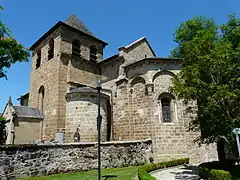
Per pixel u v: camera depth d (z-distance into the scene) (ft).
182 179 42.75
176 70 72.69
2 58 48.93
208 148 68.13
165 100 71.61
